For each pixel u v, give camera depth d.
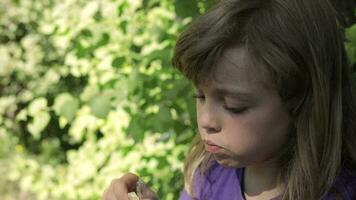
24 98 6.32
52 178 5.01
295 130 1.24
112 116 3.46
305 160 1.23
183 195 1.54
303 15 1.20
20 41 6.63
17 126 6.62
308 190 1.24
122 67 3.09
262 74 1.15
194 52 1.16
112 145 3.74
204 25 1.19
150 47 3.05
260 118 1.18
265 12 1.19
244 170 1.39
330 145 1.24
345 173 1.28
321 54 1.21
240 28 1.16
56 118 6.33
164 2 3.22
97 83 3.30
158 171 3.19
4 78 6.55
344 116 1.32
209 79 1.17
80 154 4.27
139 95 2.81
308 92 1.21
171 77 2.75
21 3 6.54
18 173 5.07
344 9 1.99
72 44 3.75
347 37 1.75
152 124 2.74
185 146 2.99
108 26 3.40
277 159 1.29
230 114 1.19
